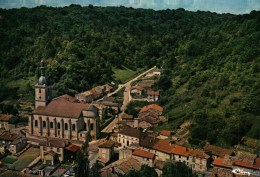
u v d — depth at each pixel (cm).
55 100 18712
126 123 19700
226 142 15900
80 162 10575
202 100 19450
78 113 17750
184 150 14975
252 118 16625
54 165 15350
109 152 15362
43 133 18325
